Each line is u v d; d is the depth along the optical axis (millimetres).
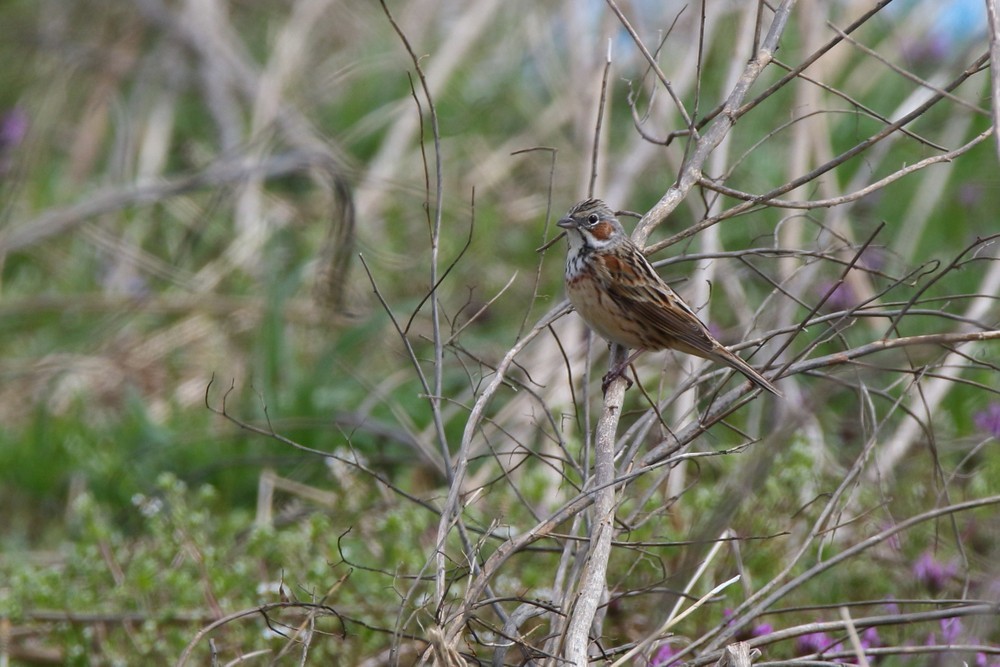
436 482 12719
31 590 10258
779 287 8789
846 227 13633
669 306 8992
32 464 13305
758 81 16484
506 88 18672
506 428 12555
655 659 8812
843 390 12266
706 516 9797
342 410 13555
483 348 14406
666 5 16969
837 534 10312
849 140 16047
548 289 15492
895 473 10969
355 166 17562
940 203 15359
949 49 16812
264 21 21641
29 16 20906
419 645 9367
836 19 15992
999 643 8453
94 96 19844
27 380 15219
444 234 16344
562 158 17094
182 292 16656
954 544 9914
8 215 17562
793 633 7160
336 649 9297
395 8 20531
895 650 7168
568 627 7121
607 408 8094
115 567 10453
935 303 13273
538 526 7414
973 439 11539
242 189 17531
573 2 17188
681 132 8562
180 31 20297
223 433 13344
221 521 11867
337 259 14297
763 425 12164
